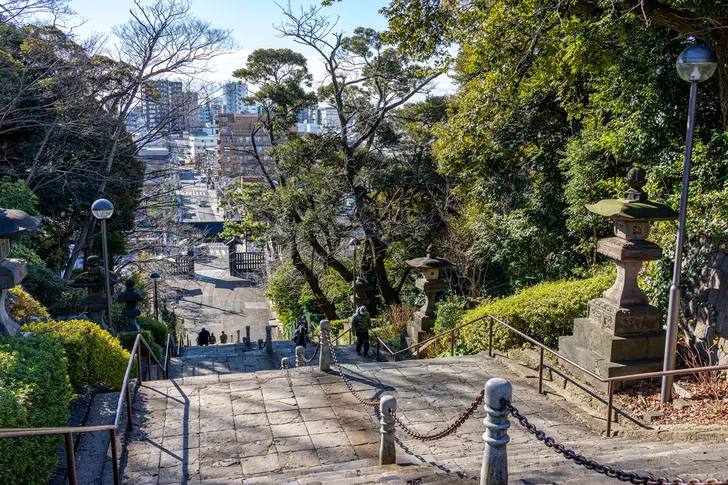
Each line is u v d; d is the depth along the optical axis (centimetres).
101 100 2488
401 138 2955
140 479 637
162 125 2686
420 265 1523
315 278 2789
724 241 821
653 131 1216
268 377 957
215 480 619
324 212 2484
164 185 3300
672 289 722
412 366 1005
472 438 743
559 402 823
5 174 2230
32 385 609
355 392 851
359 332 1540
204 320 3759
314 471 641
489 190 2147
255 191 2906
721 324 805
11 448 506
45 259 2644
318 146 2597
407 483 523
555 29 1360
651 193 1101
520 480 487
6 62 1975
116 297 1814
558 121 1869
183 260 3984
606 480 480
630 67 1284
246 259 5894
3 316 835
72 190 2392
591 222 1389
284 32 2528
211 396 877
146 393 885
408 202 3067
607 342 809
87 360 897
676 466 510
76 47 2228
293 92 2619
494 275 2416
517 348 1059
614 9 1091
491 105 1717
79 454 677
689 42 1163
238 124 7394
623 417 727
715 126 1212
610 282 1101
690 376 804
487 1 1364
